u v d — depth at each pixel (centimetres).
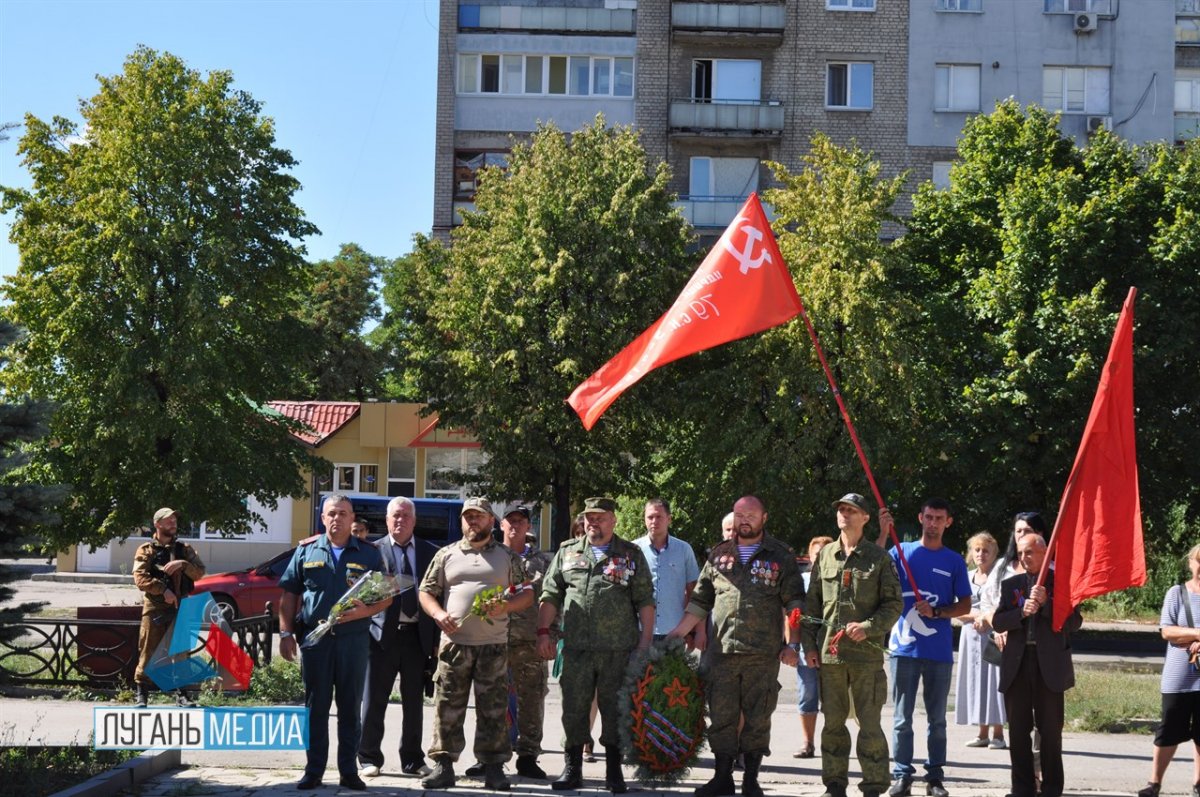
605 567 937
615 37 4584
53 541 3052
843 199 2927
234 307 3086
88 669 1426
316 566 905
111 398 2969
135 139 3105
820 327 2867
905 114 4553
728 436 2878
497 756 917
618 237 3250
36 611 829
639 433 3309
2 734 1040
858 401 2827
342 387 6150
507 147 4588
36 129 3206
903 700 932
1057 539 866
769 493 2862
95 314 3030
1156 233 2814
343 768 893
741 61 4591
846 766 879
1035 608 855
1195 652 884
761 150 4562
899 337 2809
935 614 931
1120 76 4544
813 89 4559
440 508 2486
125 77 3203
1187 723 899
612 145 3419
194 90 3197
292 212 3278
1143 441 2766
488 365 3266
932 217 3130
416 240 3744
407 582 919
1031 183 2838
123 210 3022
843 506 880
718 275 996
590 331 3195
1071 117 4544
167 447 3116
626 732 919
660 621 1000
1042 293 2734
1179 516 3039
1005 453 2692
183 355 3005
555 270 3159
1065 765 1049
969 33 4550
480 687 918
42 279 3048
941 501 959
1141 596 3297
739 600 900
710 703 904
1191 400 2786
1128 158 3002
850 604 870
